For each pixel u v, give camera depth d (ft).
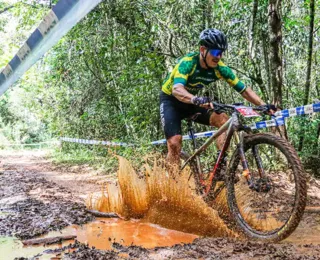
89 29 26.08
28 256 8.07
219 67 11.05
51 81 45.75
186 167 11.51
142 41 22.56
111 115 31.68
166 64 23.86
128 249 8.20
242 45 21.98
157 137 25.04
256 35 20.34
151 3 23.41
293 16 23.39
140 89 23.62
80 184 21.34
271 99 18.63
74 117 42.78
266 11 19.93
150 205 11.00
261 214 10.43
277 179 17.01
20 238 9.59
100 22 25.55
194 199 9.84
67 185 20.88
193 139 11.74
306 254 7.43
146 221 11.14
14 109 90.27
